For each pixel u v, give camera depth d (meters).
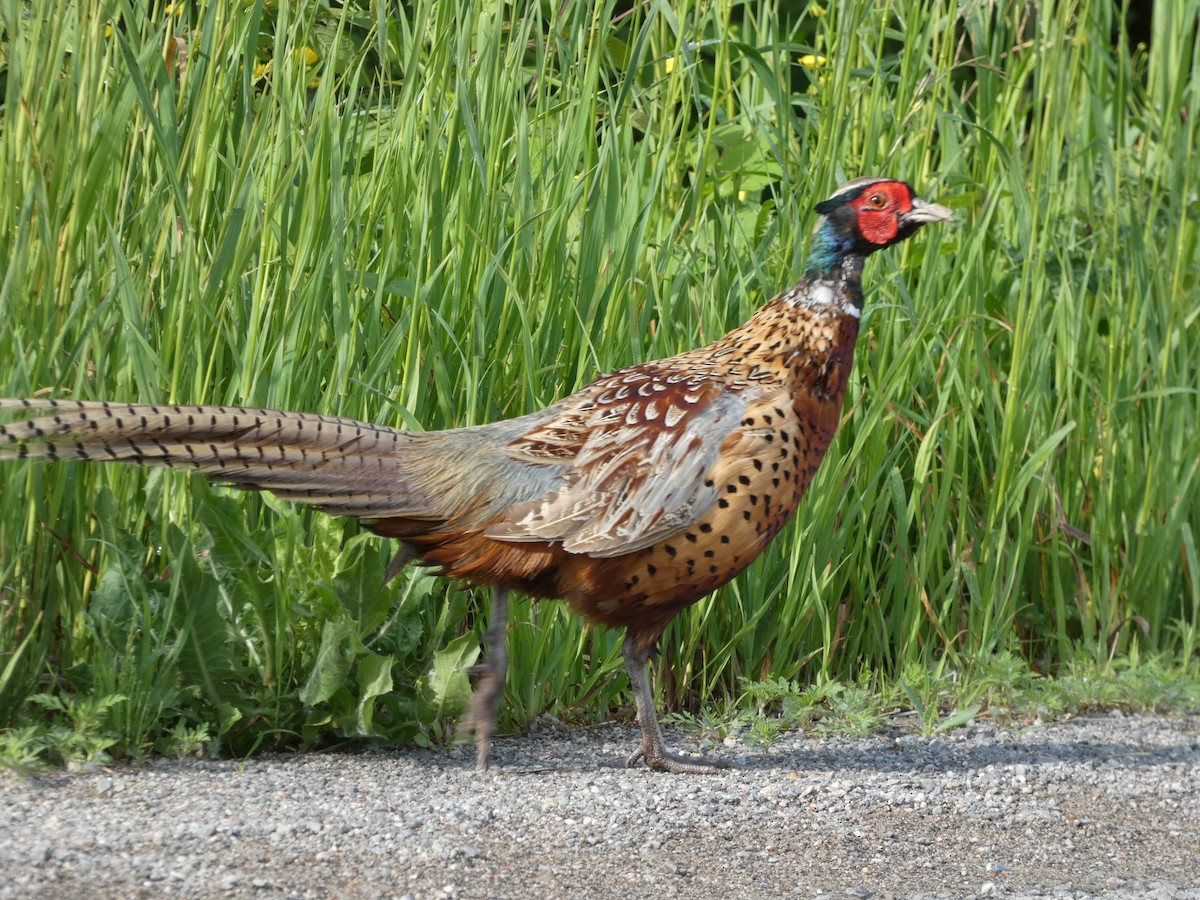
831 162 12.82
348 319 10.45
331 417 9.59
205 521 9.85
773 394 10.21
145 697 9.73
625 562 9.90
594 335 11.73
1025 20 14.59
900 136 13.45
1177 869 9.23
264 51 12.20
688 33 13.17
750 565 11.06
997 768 11.05
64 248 9.90
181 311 9.90
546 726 11.72
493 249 11.39
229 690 10.12
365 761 10.32
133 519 10.37
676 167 13.12
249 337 10.22
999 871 8.98
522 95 11.75
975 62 14.55
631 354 11.84
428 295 11.02
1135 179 15.32
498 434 10.03
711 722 11.84
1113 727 12.59
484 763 10.23
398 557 10.09
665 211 13.07
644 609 10.22
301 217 10.81
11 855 7.77
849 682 12.63
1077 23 14.88
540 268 11.57
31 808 8.57
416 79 11.50
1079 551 14.28
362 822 8.75
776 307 10.59
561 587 10.10
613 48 13.29
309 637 10.39
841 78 12.96
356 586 10.13
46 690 10.16
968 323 13.26
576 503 9.79
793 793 10.08
